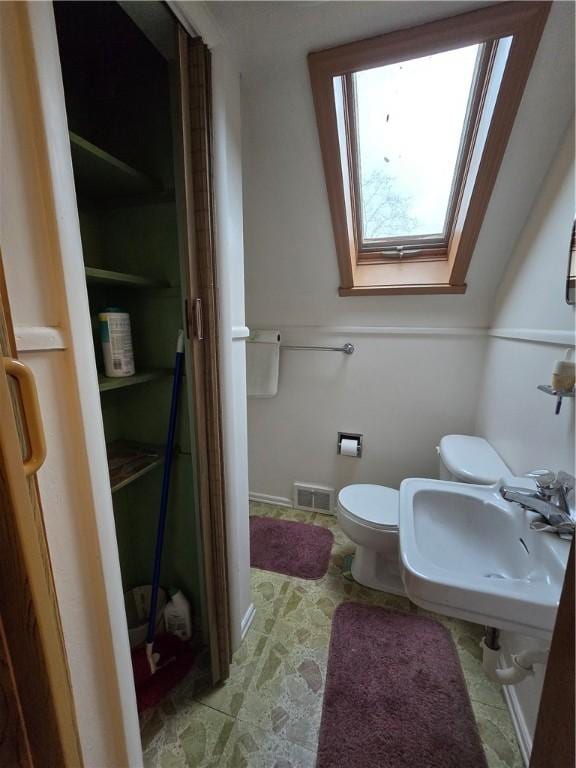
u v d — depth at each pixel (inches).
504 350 58.6
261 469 93.0
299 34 38.3
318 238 64.2
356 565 64.3
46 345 19.9
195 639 52.2
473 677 46.4
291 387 85.4
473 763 36.9
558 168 44.3
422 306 70.1
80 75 43.0
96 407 23.2
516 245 56.4
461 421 74.4
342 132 50.5
